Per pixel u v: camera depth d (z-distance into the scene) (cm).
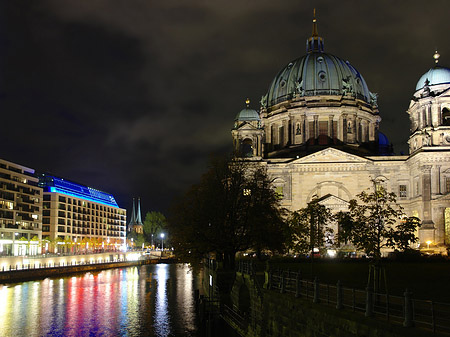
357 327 2459
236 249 6900
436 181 10231
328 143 12506
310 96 12875
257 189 7019
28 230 15988
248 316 4834
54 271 12281
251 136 11806
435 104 10556
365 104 13288
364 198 4697
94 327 5881
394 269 6069
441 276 5328
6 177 14850
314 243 6259
